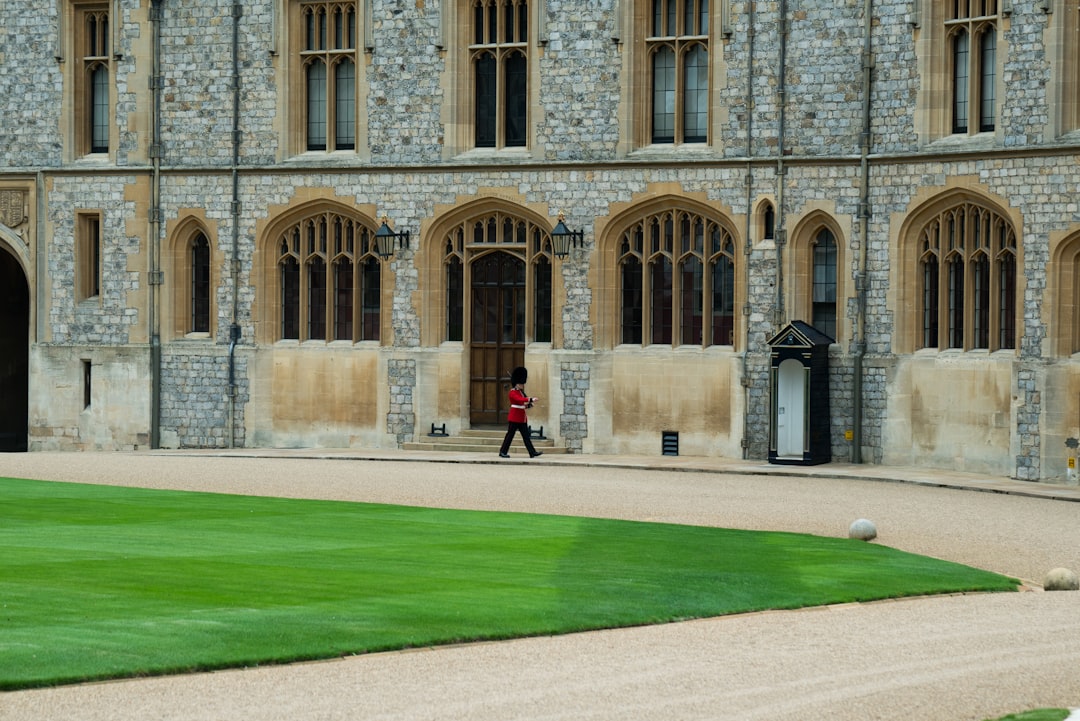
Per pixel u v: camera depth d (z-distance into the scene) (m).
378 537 23.14
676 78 37.19
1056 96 32.81
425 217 38.75
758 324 36.38
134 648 15.43
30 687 14.20
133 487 29.83
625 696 14.21
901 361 35.03
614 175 37.38
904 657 15.99
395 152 38.97
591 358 37.59
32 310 41.56
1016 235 33.31
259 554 21.17
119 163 40.78
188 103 40.34
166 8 40.47
